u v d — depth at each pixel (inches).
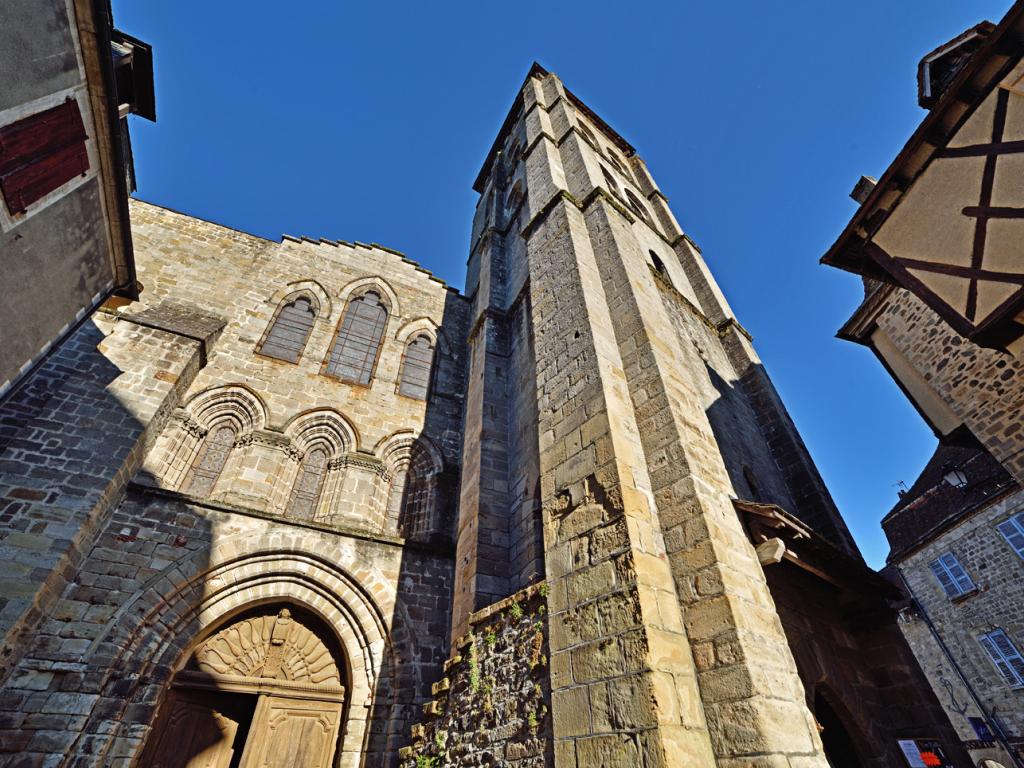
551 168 573.9
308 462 441.1
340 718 320.5
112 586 293.1
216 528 342.0
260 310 527.5
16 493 279.7
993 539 665.6
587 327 317.7
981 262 243.9
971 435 386.3
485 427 410.6
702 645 184.4
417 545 396.8
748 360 551.2
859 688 286.7
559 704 189.8
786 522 230.8
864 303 465.7
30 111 196.2
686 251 725.3
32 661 254.4
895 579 907.4
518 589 303.1
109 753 251.6
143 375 369.4
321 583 352.2
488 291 579.8
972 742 671.1
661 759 146.6
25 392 325.1
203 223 583.8
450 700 258.1
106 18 227.6
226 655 317.1
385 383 532.4
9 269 205.9
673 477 235.3
